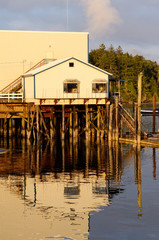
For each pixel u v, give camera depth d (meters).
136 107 49.31
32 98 53.47
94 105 59.25
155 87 180.12
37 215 22.28
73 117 55.69
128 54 189.88
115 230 20.03
